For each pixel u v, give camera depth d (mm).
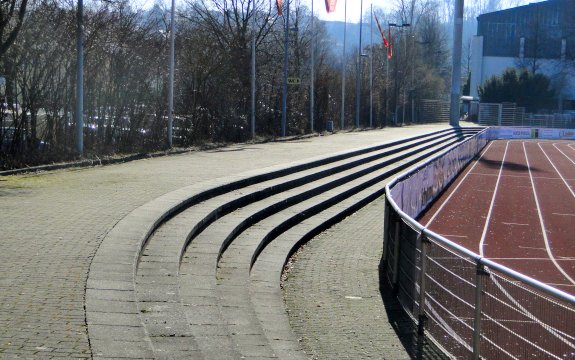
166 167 20375
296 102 45844
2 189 14391
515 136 71062
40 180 16156
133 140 25359
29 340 5898
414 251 9109
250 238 13047
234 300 9195
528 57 90938
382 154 32312
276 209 16281
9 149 18859
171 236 10992
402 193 16703
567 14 88562
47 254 8820
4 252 8867
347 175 23578
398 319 9391
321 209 18266
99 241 9617
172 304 7523
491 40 92562
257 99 40812
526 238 18453
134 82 25297
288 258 12938
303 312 9578
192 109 31344
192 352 5992
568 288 12977
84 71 22594
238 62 36938
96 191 14445
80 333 6094
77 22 20500
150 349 5773
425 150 41969
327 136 45469
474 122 88062
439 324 7996
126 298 7145
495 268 6555
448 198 25844
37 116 20000
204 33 35781
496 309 6551
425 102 86188
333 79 56938
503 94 85438
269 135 41469
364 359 7711
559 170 38844
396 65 72750
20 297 7062
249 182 17656
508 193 28219
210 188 15180
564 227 20406
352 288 11055
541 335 5812
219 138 34594
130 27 24875
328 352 7902
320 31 76688
